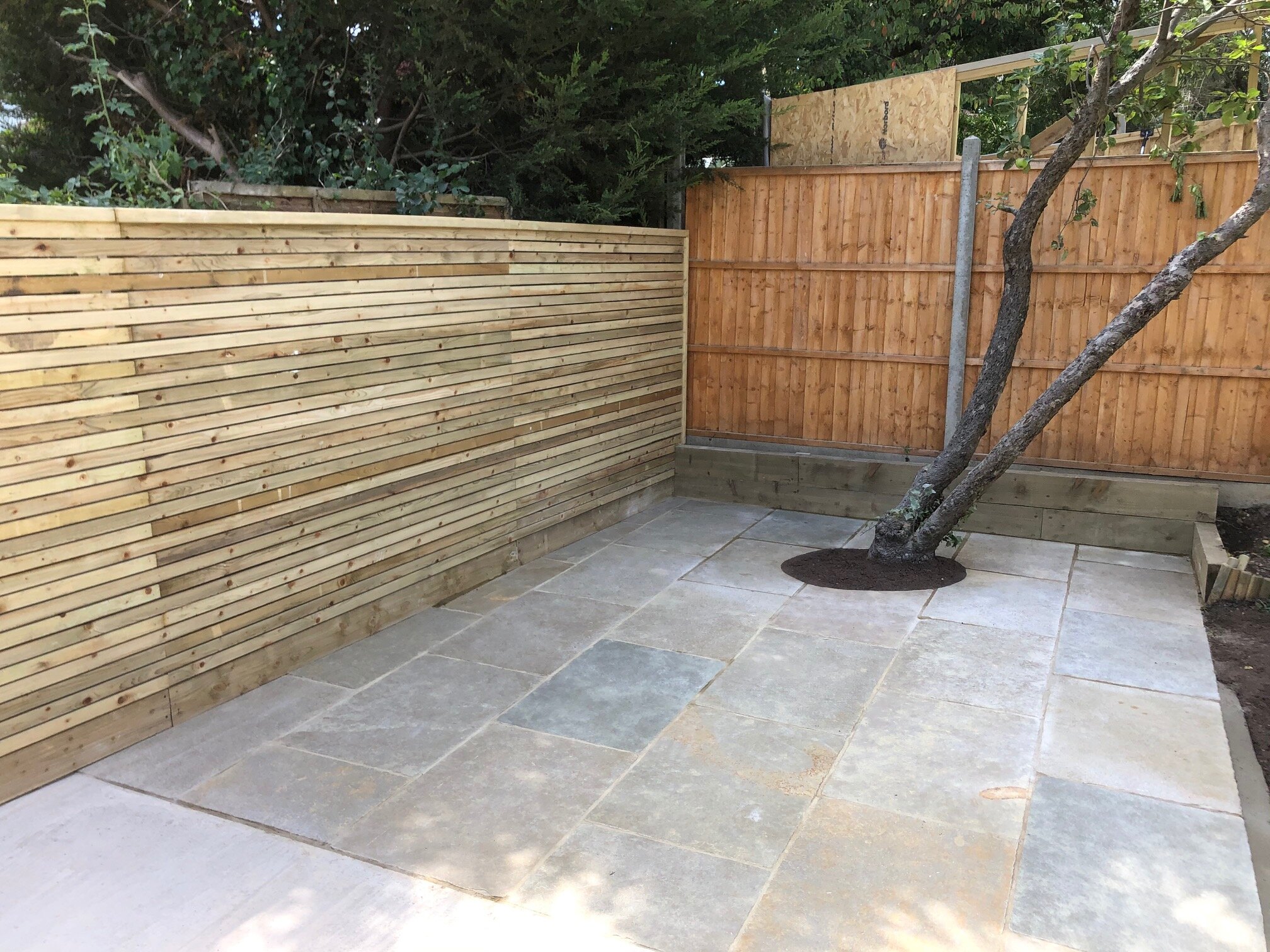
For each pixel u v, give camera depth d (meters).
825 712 3.73
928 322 6.66
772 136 7.27
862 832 2.90
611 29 5.91
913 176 6.53
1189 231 5.86
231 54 6.05
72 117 6.58
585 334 5.94
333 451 4.12
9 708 2.99
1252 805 3.10
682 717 3.69
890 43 13.12
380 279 4.25
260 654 3.93
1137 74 4.89
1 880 2.65
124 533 3.26
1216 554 5.16
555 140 6.16
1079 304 6.20
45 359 2.93
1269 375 5.78
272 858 2.76
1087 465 6.32
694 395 7.51
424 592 4.86
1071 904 2.55
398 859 2.76
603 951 2.37
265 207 4.96
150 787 3.15
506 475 5.36
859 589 5.19
